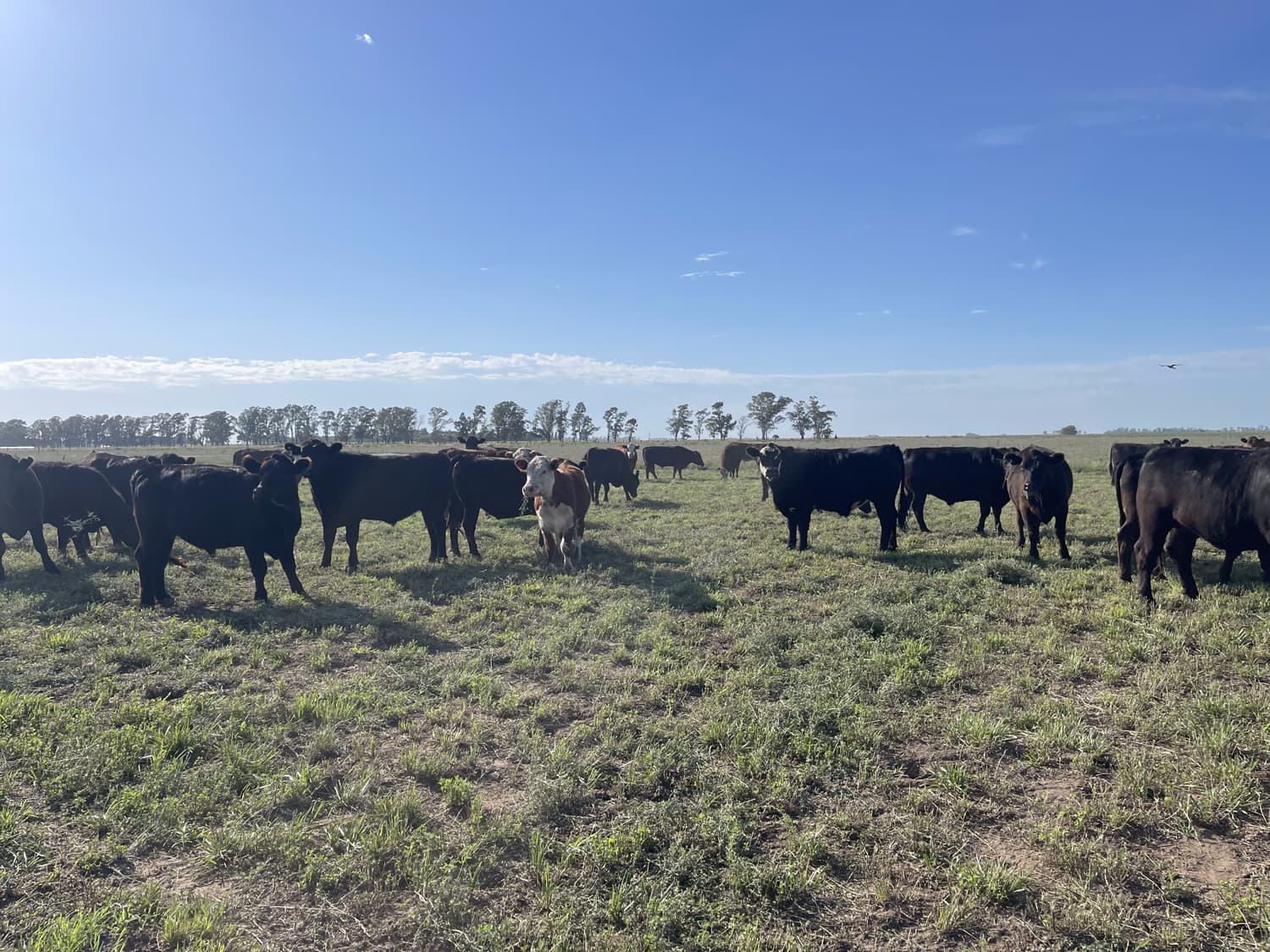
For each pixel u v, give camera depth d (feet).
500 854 12.95
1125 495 30.30
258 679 21.61
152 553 29.09
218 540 29.45
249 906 11.69
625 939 10.75
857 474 38.52
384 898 11.82
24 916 11.38
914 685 19.76
